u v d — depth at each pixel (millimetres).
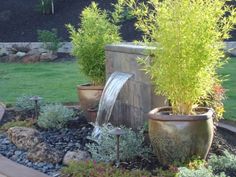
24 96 8148
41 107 7676
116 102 6855
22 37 17203
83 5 18234
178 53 4973
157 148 5137
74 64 14086
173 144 4992
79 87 7578
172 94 5176
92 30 7711
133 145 5371
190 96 5133
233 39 14750
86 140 6434
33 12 18484
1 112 8039
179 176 4383
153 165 5219
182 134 4949
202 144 5027
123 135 5449
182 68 5004
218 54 5121
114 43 7594
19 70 13352
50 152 5711
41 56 15086
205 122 5000
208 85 5207
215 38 5027
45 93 9930
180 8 4930
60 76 12016
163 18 5012
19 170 5270
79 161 5262
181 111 5238
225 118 7141
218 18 5059
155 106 5941
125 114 6664
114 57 6910
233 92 9117
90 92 7469
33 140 6121
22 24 17953
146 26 5363
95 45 7648
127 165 5238
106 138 5461
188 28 4934
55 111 7055
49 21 17828
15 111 8062
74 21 17500
